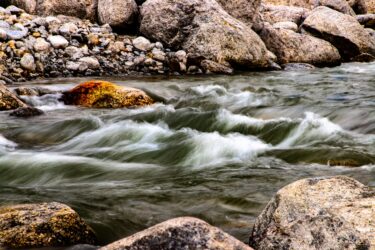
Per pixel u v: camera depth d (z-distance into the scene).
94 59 13.96
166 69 14.57
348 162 6.34
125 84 12.45
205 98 11.29
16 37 13.83
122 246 2.99
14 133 8.52
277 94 11.34
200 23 15.13
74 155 7.34
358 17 23.42
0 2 17.64
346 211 3.18
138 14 16.95
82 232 4.00
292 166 6.43
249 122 8.42
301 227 3.22
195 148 7.31
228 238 3.02
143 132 8.30
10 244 3.76
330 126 8.02
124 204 5.16
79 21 16.45
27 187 6.03
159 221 4.70
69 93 11.14
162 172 6.49
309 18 18.11
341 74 14.49
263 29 17.23
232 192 5.45
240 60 14.97
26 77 12.86
